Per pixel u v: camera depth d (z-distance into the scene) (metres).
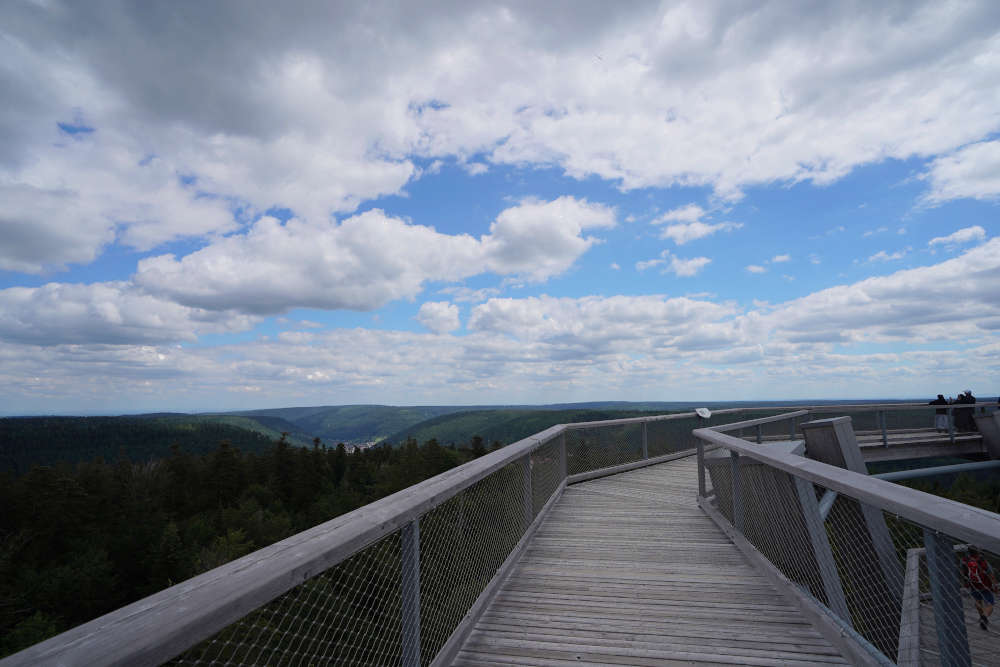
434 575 2.52
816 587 3.04
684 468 9.58
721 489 5.45
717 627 3.00
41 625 39.97
